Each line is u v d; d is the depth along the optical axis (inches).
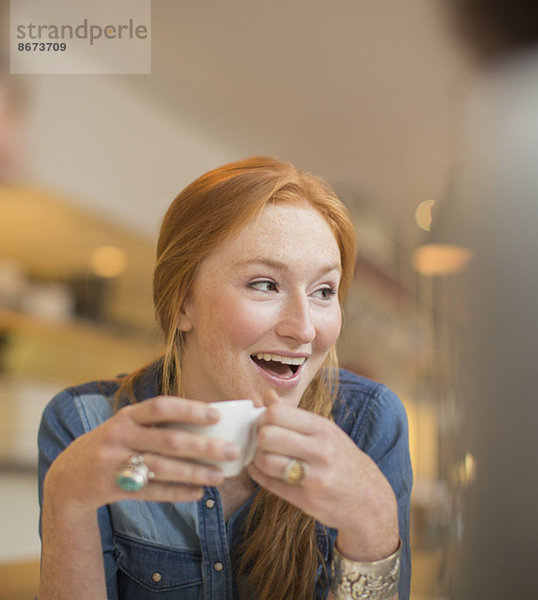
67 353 121.6
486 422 30.2
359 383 39.4
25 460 95.3
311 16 82.7
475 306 31.1
